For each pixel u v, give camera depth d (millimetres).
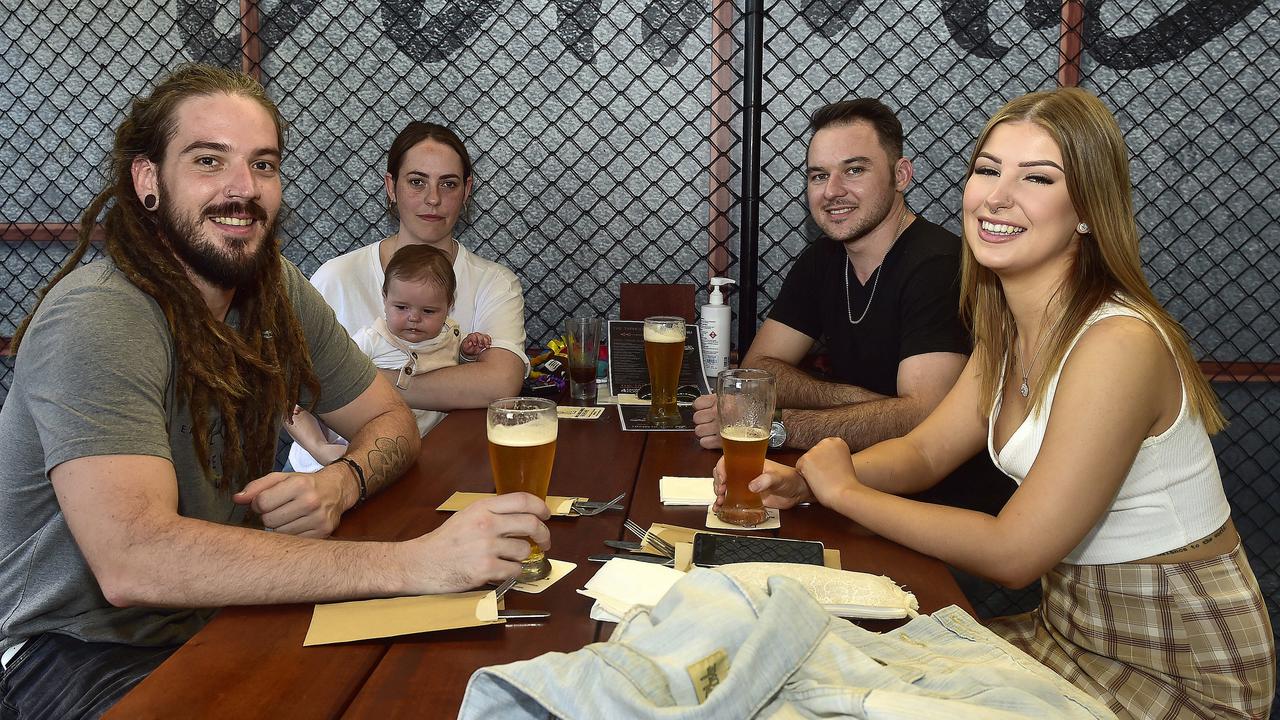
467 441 1717
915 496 1996
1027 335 1403
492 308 2412
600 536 1228
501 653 915
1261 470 2748
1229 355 2734
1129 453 1209
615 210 2818
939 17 2650
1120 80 2641
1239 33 2604
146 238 1271
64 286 1210
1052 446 1215
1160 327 1254
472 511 1045
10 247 2836
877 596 1011
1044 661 1387
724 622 799
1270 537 2756
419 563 1026
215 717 794
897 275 2143
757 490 1280
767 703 756
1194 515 1306
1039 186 1275
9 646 1261
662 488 1412
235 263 1309
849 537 1261
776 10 2674
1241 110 2631
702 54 2719
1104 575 1345
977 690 796
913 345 2008
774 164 2748
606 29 2721
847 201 2148
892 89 2693
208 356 1274
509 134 2783
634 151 2783
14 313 2865
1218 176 2662
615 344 2154
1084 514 1191
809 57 2689
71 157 2801
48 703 1152
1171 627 1308
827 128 2162
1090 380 1208
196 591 1029
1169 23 2604
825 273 2363
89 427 1109
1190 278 2709
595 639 946
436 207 2383
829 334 2357
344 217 2820
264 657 905
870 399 2066
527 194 2818
